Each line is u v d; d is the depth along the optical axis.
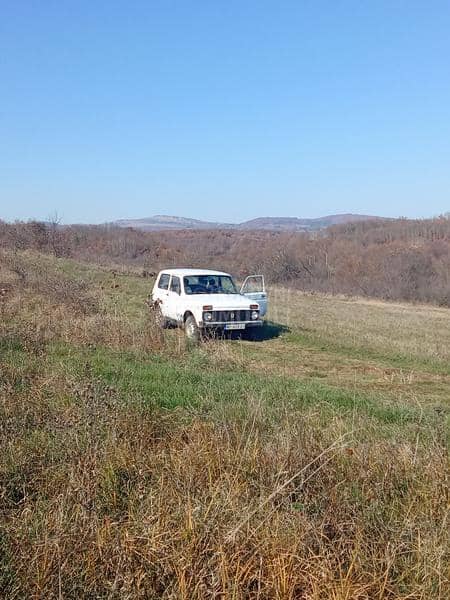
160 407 6.97
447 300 44.78
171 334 13.66
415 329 20.59
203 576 3.54
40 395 6.77
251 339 14.38
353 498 4.59
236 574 3.53
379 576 3.65
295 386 8.68
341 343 14.23
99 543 3.74
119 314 14.84
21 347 10.27
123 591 3.46
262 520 3.98
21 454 5.09
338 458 5.10
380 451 5.27
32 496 4.52
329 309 27.31
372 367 11.53
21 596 3.42
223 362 10.66
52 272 23.19
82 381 7.07
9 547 3.77
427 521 4.18
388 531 4.11
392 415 7.21
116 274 29.52
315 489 4.64
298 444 5.28
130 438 5.55
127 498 4.54
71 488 4.50
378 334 17.20
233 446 5.30
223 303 13.87
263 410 6.47
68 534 3.83
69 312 14.05
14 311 13.71
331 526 4.16
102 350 10.64
